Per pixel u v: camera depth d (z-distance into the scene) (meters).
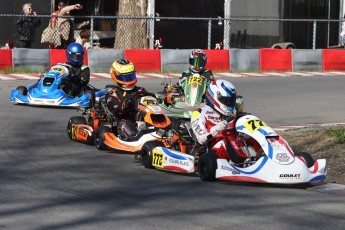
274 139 17.47
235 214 14.94
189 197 16.34
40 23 43.12
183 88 27.44
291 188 17.56
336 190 17.47
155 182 17.86
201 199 16.17
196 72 27.84
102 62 42.06
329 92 36.84
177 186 17.45
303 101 33.69
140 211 15.03
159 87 36.44
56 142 23.05
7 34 45.88
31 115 28.17
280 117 29.31
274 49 45.53
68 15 43.28
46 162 20.00
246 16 48.16
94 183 17.62
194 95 26.64
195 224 14.12
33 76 39.41
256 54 45.03
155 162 19.12
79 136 22.91
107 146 21.33
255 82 40.06
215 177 17.70
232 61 44.50
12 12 45.72
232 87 18.52
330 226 14.17
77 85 30.66
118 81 22.02
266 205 15.75
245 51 44.72
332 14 50.72
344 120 28.80
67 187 17.11
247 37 48.38
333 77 43.31
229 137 18.27
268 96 35.03
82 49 30.75
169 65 43.22
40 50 41.00
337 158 21.34
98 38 49.34
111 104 21.98
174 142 19.81
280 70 45.69
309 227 14.09
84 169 19.25
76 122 23.38
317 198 16.56
